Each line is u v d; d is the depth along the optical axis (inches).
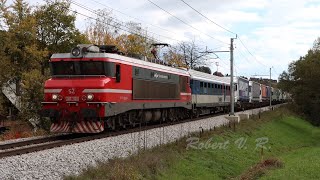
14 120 1290.6
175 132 932.0
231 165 819.4
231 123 1306.6
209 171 711.1
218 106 1829.5
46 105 801.6
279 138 1558.8
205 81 1567.4
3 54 1169.4
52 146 624.1
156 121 1117.7
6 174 433.7
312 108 2999.5
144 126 997.2
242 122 1451.8
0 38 1170.0
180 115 1294.3
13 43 1190.9
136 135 807.7
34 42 1259.8
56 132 827.4
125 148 662.5
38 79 1090.7
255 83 2778.1
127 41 2236.7
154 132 879.1
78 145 643.5
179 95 1220.5
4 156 530.6
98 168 495.5
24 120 1116.5
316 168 771.4
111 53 830.5
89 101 770.8
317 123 2908.5
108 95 785.6
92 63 793.6
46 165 489.4
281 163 837.2
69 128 787.4
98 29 2111.2
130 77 882.1
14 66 1202.6
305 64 3139.8
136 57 971.9
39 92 1079.0
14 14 1238.9
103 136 768.9
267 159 864.3
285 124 2066.9
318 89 2955.2
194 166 699.4
